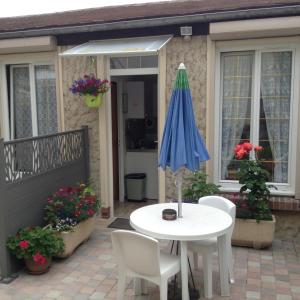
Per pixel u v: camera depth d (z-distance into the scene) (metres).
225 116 5.38
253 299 3.54
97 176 5.87
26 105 6.21
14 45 5.64
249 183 4.60
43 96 6.08
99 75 5.55
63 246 4.23
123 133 6.85
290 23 4.54
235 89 5.28
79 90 5.29
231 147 5.39
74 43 5.60
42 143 4.61
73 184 5.41
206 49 5.07
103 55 5.14
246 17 4.69
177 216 3.49
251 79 5.20
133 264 3.06
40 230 4.10
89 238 5.10
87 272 4.12
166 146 3.27
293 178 5.11
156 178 6.92
